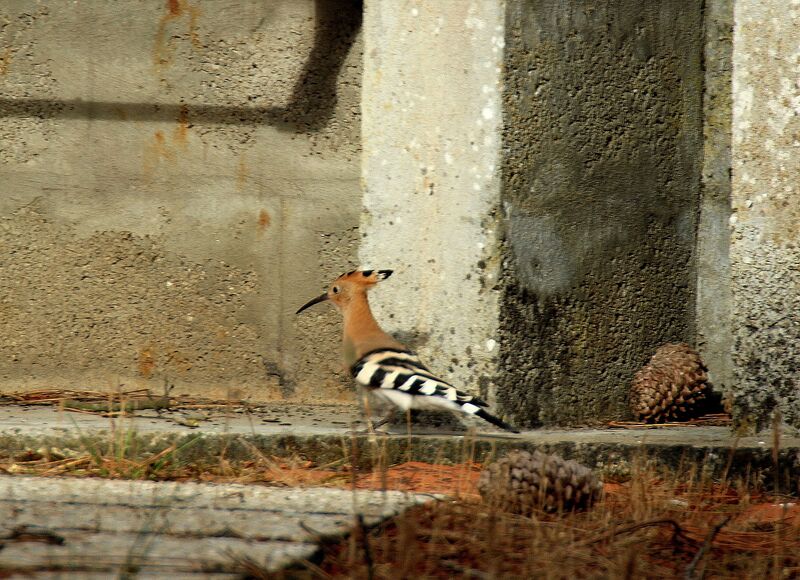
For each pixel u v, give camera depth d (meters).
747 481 9.30
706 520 8.00
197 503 7.42
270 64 13.34
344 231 13.34
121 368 13.53
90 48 13.41
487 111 10.64
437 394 9.71
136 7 13.36
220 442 9.91
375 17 11.22
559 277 11.11
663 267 12.13
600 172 11.45
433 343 10.94
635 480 8.34
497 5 10.60
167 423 10.62
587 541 6.76
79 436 9.80
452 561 6.29
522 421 10.80
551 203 11.02
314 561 6.08
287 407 12.78
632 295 11.81
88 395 13.16
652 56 11.89
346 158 13.34
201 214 13.45
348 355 10.52
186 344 13.48
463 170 10.77
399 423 10.96
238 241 13.43
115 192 13.48
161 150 13.45
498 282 10.60
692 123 12.33
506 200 10.66
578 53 11.17
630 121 11.71
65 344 13.53
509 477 7.81
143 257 13.48
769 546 7.29
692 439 10.20
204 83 13.38
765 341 10.28
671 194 12.17
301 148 13.35
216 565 5.67
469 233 10.73
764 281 10.27
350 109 13.30
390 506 7.43
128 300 13.53
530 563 6.25
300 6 13.28
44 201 13.53
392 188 11.18
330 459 10.01
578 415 11.31
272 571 5.65
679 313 12.34
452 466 9.91
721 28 12.30
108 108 13.44
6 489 7.71
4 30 13.43
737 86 10.36
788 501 9.18
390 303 11.16
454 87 10.82
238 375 13.44
